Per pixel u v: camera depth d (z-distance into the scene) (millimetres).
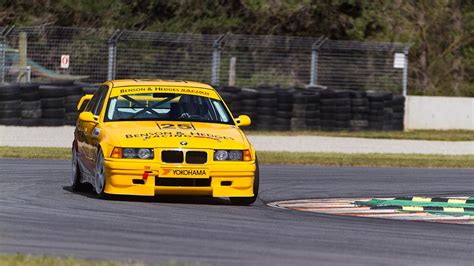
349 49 109000
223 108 42156
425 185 51812
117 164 36781
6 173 49219
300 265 24922
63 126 87875
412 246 29078
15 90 85438
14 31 99500
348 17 134750
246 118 42812
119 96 41562
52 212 33875
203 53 105938
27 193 40406
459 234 32281
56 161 58469
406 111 109188
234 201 39594
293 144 82312
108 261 23781
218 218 34031
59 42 102250
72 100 88312
